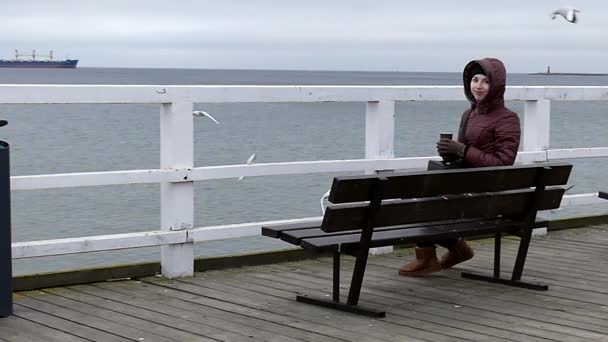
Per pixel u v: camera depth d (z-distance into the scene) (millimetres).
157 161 29891
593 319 5184
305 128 47156
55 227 17484
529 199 5977
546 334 4852
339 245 5230
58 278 5859
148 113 60844
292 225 5594
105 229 17422
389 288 5961
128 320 5094
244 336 4797
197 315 5227
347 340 4727
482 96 5930
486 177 5613
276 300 5605
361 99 6883
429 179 5340
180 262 6223
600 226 8555
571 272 6492
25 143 35031
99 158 30438
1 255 5062
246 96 6309
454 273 6438
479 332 4891
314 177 23812
